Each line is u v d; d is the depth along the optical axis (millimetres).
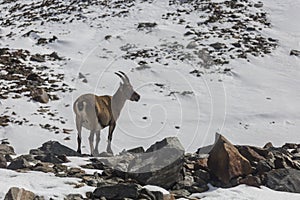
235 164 12555
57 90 34250
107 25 54438
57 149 16312
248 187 12117
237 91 36125
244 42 47250
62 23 56188
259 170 12898
